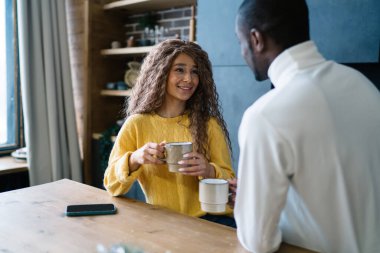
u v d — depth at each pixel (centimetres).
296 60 76
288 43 76
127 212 108
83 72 305
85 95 304
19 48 277
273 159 68
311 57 77
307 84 71
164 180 134
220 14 214
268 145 68
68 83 280
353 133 70
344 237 74
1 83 283
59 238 88
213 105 147
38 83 264
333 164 68
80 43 304
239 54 207
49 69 265
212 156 142
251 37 80
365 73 195
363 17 166
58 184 137
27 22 255
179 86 137
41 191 127
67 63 280
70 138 283
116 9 303
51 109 267
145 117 142
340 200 71
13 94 288
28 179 274
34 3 257
